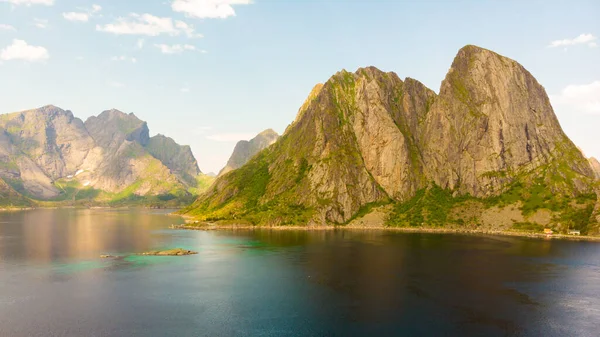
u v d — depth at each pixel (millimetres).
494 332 94938
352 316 103500
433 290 124812
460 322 100312
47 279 134250
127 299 114500
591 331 96062
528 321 101375
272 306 110125
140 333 92312
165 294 119500
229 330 94500
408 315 104250
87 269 149250
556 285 130875
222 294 119812
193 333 92625
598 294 122250
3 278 135125
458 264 159000
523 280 136250
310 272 146000
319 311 106562
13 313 102938
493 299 117062
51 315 101875
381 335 92562
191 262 163000
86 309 106312
